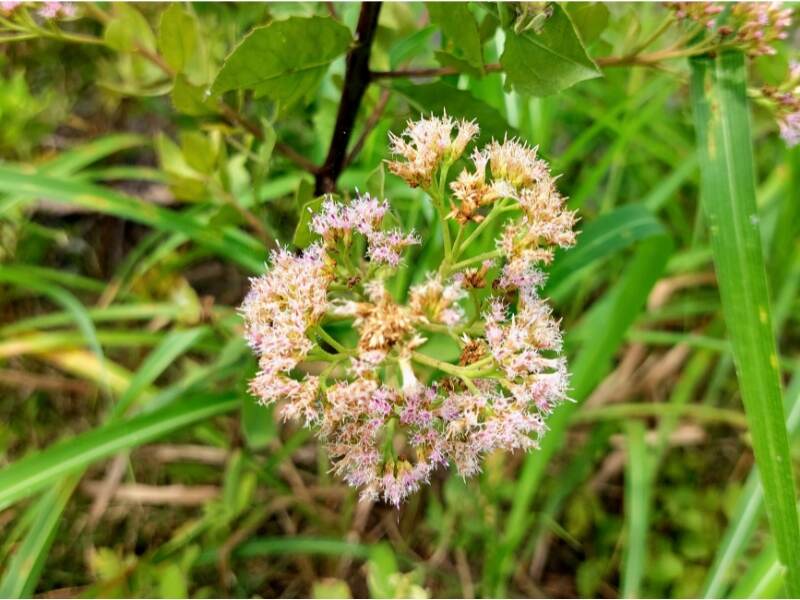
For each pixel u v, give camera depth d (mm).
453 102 138
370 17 139
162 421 155
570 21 116
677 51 142
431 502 200
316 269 104
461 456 105
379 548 158
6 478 136
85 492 205
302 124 210
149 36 164
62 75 239
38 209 249
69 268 249
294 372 151
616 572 208
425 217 204
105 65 234
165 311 205
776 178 244
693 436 234
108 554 177
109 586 171
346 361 117
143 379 177
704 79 141
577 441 235
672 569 200
